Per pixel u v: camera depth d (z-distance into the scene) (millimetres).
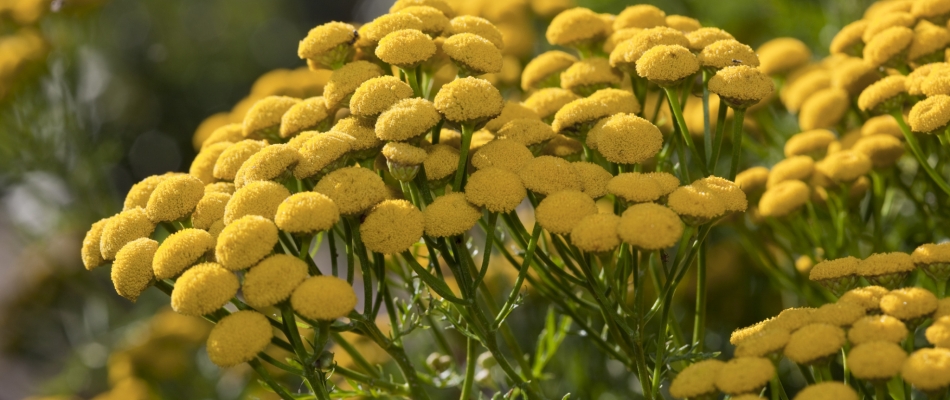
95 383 652
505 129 398
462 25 413
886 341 359
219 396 560
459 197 383
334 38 408
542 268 406
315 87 501
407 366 405
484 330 389
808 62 480
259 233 372
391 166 381
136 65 989
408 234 377
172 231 397
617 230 373
